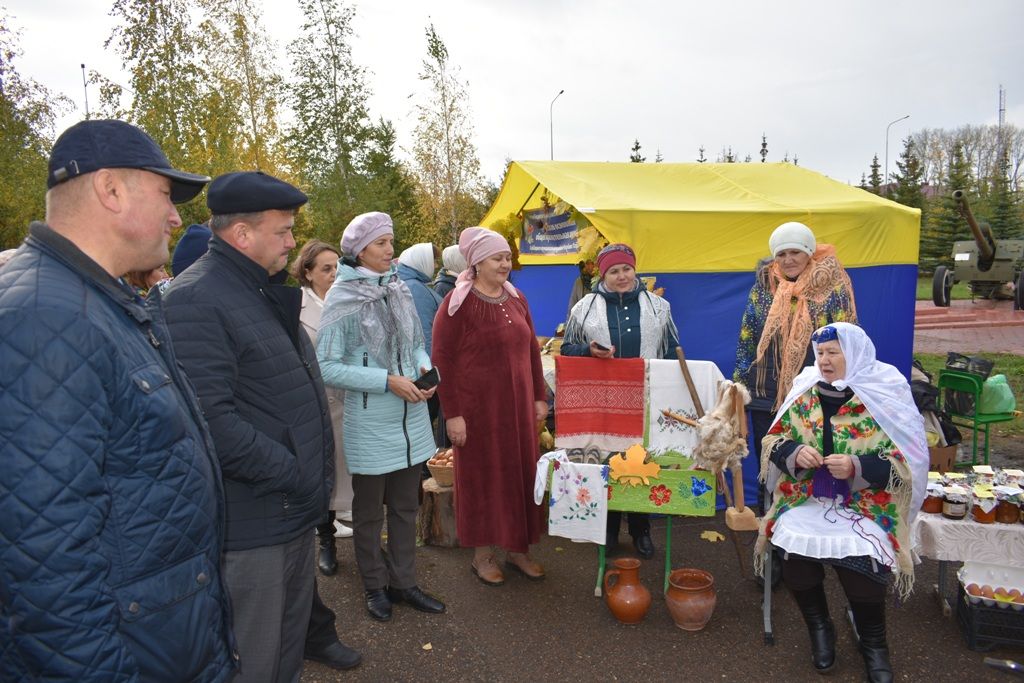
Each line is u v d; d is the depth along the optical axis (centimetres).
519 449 373
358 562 350
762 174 634
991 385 570
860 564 276
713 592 336
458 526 380
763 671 301
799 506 305
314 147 2331
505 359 369
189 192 176
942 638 323
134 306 153
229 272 229
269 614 232
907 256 525
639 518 425
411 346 344
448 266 539
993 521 313
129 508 143
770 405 384
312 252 417
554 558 427
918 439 283
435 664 312
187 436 156
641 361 371
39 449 124
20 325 126
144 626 144
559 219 655
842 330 291
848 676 295
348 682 299
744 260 494
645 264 486
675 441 366
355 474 338
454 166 2372
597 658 314
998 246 1551
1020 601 304
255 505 229
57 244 141
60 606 125
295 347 243
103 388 136
